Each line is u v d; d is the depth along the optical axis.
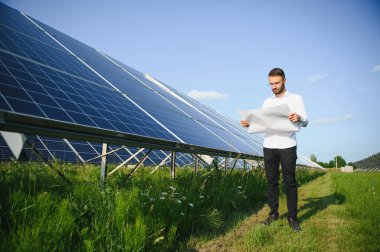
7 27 6.45
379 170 41.72
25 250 2.22
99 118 4.52
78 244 2.70
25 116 2.92
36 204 2.91
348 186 10.09
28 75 4.41
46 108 3.62
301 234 4.00
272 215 4.81
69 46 9.02
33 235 2.38
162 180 5.28
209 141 7.77
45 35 8.35
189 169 9.67
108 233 2.88
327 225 4.56
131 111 6.23
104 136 4.00
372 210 5.17
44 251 2.29
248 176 8.03
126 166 8.88
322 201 6.87
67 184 3.99
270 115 4.23
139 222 3.04
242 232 4.27
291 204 4.46
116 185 4.68
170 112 8.82
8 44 5.30
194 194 4.88
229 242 3.75
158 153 11.63
